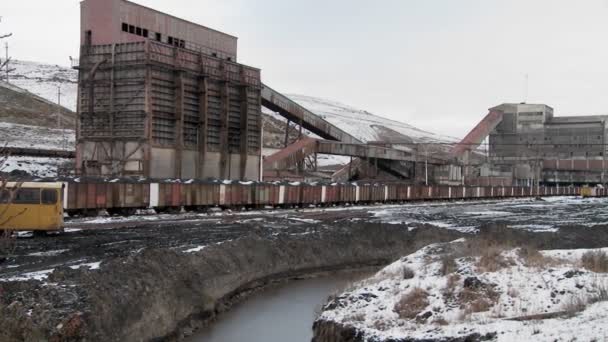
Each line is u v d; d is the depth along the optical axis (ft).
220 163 217.97
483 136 436.76
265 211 179.22
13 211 92.17
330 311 64.18
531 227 155.63
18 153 202.28
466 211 224.94
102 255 76.33
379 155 308.60
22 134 282.77
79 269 60.03
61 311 49.98
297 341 64.59
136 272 65.98
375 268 120.16
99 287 56.75
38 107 379.96
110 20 190.80
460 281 63.77
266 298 87.76
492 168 462.60
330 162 505.66
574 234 137.08
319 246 119.14
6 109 345.72
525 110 489.26
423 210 219.41
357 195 234.58
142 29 199.82
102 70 192.03
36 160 214.28
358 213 189.37
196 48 219.61
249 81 231.09
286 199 196.54
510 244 101.81
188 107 203.41
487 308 56.29
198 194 162.30
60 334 47.44
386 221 164.04
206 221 134.62
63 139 279.69
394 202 262.88
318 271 111.86
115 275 61.82
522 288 59.82
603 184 424.87
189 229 115.65
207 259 86.02
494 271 66.13
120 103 189.37
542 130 483.51
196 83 207.00
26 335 45.57
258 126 237.66
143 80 185.57
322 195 213.46
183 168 201.05
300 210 189.57
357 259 123.13
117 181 138.92
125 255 76.33
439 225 158.71
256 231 118.52
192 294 73.61
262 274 99.04
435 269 71.87
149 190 147.13
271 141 456.04
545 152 481.05
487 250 76.33
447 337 46.60
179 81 195.31
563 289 58.18
